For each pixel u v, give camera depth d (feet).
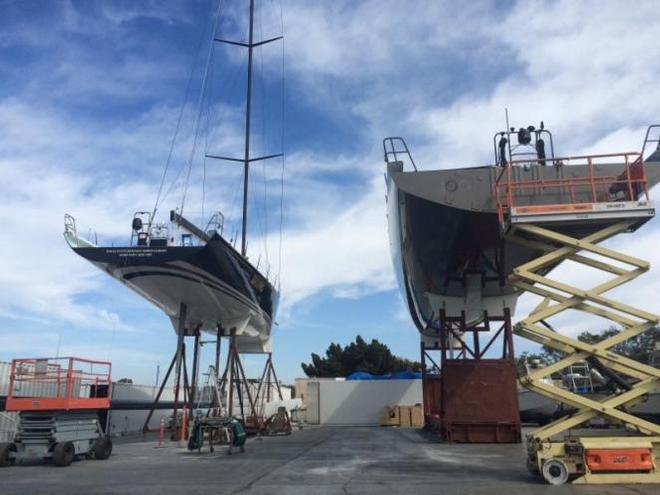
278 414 97.55
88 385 58.85
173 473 43.01
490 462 47.91
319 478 39.29
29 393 66.13
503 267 67.21
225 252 80.23
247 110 143.02
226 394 96.37
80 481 38.88
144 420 107.55
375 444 71.05
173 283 83.71
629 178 44.98
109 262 77.36
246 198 138.72
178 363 88.43
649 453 34.99
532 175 53.52
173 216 78.89
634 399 38.09
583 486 33.88
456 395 68.69
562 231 44.91
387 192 74.95
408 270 86.58
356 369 238.27
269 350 124.06
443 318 80.12
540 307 40.98
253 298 98.53
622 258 40.55
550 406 106.32
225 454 59.36
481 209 54.24
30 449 49.49
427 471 42.39
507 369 68.33
